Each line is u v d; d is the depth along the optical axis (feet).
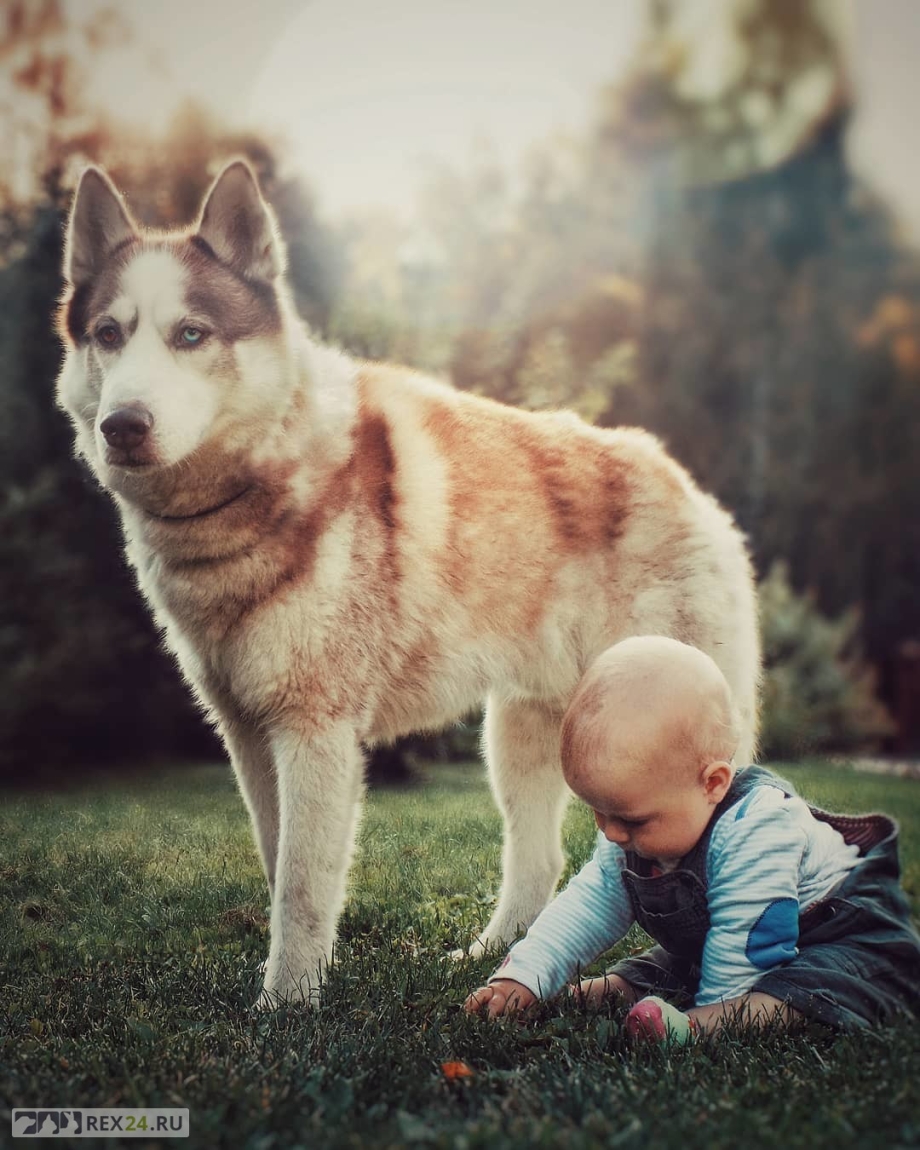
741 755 11.76
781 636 38.96
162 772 17.03
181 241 9.95
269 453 9.53
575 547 11.27
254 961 9.11
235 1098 5.53
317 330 22.00
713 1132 5.25
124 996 8.00
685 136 67.67
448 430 10.99
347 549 9.70
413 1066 6.23
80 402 9.98
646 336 52.31
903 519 59.00
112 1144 4.97
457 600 10.55
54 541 21.03
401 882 11.31
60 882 10.50
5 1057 6.57
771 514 51.88
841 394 63.21
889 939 7.67
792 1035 7.19
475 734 17.24
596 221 51.65
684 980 8.23
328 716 9.51
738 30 69.41
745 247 65.72
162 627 10.89
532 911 10.96
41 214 23.30
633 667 7.58
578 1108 5.58
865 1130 5.35
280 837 9.32
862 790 19.53
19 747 18.52
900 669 46.60
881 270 69.92
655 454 12.32
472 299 32.68
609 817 7.62
